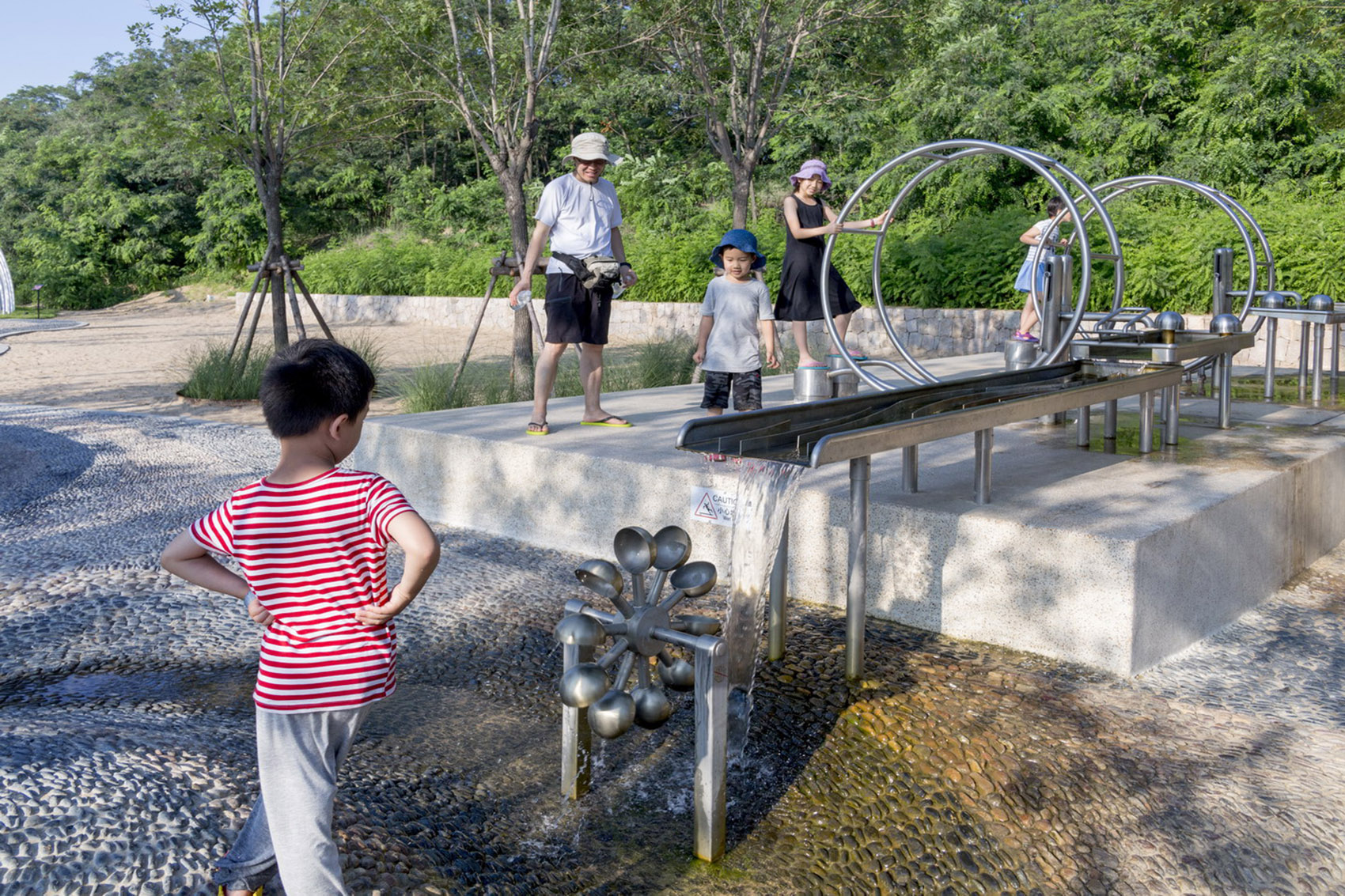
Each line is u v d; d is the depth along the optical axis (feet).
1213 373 27.99
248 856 6.49
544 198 18.17
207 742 8.91
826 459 9.16
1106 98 72.13
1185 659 12.39
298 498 6.06
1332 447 17.26
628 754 10.16
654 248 67.72
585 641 8.38
